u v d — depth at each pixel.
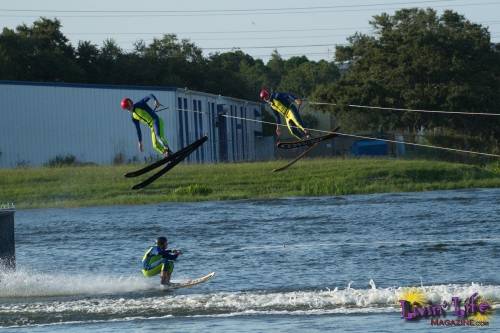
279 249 122.75
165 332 74.88
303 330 73.88
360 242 127.06
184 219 171.50
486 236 128.38
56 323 79.56
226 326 76.12
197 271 106.31
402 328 73.75
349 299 84.19
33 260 121.31
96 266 114.44
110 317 81.00
